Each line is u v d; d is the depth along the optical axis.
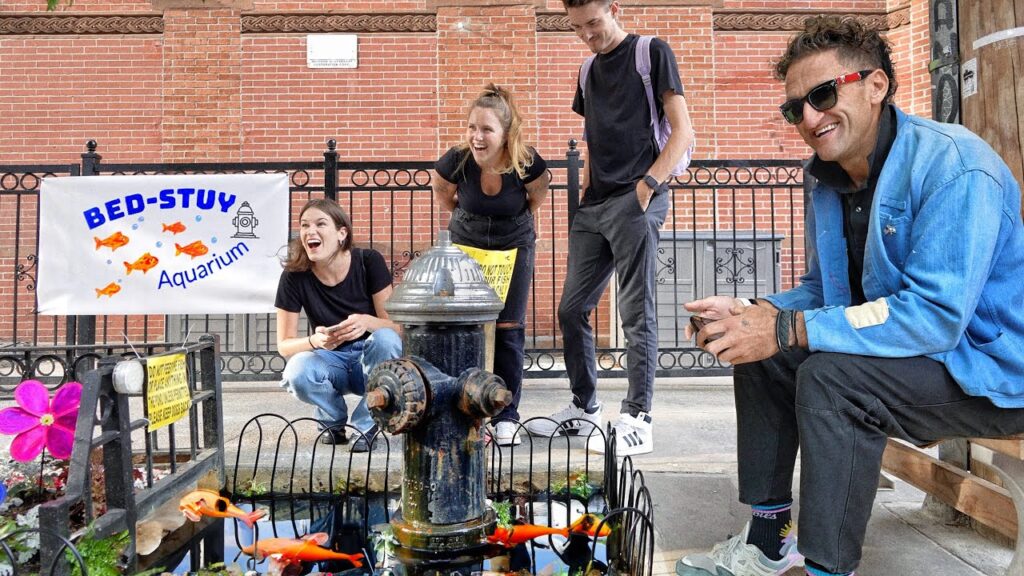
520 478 2.42
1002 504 1.66
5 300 6.86
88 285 4.29
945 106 2.18
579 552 1.84
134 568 1.78
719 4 7.19
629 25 7.17
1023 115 1.93
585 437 2.89
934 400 1.45
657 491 2.29
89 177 4.28
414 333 1.54
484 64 7.12
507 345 2.90
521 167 2.86
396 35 7.16
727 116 7.21
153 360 2.01
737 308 1.54
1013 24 1.96
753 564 1.71
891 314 1.41
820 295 1.91
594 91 2.95
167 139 7.09
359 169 4.75
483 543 1.59
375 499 2.41
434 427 1.52
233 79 7.11
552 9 7.11
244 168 4.57
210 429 2.45
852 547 1.43
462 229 2.96
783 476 1.75
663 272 6.74
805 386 1.46
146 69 7.11
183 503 2.08
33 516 1.83
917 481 2.03
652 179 2.70
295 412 3.75
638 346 2.77
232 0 7.10
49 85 7.07
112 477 1.77
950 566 1.73
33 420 1.89
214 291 4.30
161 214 4.29
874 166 1.61
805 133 1.63
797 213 7.01
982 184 1.41
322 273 2.96
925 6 6.96
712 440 3.01
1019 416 1.49
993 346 1.45
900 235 1.51
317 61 7.11
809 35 1.59
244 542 1.96
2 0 7.03
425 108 7.14
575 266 3.00
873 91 1.56
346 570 1.77
